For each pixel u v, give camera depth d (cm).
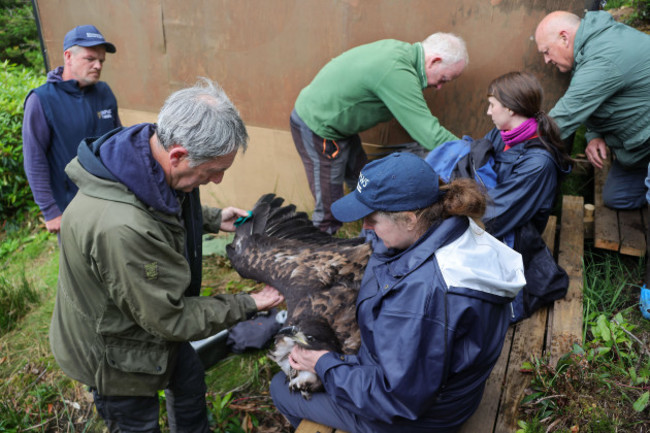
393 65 270
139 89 402
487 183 235
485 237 155
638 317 262
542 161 227
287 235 216
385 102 279
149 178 152
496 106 237
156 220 158
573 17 276
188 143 147
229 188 412
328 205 332
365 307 162
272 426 248
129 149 152
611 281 292
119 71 402
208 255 380
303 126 311
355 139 327
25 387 286
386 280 152
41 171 284
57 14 402
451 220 148
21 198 467
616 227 306
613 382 202
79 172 156
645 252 286
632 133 285
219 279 356
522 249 240
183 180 162
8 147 444
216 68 373
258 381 274
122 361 172
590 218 323
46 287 372
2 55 792
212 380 277
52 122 280
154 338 174
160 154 158
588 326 248
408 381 143
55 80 283
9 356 312
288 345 185
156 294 155
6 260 414
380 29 323
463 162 237
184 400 212
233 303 178
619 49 262
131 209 151
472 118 333
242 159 397
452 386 155
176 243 169
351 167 336
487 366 157
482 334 145
